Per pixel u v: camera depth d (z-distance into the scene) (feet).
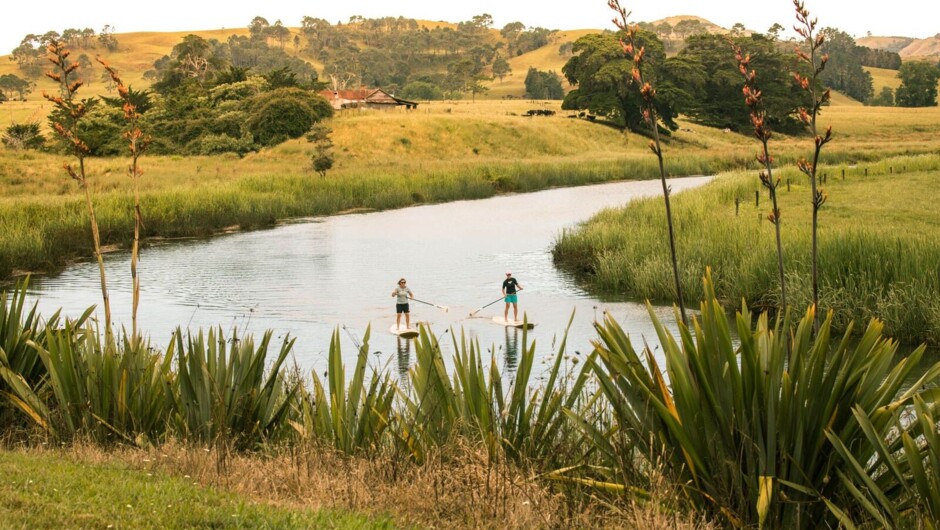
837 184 139.85
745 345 19.27
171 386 30.17
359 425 26.55
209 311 74.02
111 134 255.70
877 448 18.04
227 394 28.27
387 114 323.78
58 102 30.58
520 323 68.23
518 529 19.60
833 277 66.49
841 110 483.51
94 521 18.39
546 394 25.12
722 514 19.47
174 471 23.71
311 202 171.12
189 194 153.48
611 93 361.51
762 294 69.26
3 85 624.18
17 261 100.73
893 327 58.85
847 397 19.34
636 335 61.82
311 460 23.95
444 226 144.05
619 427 21.68
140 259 109.09
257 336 63.16
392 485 22.52
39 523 18.07
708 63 402.52
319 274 95.40
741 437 19.54
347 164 247.09
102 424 28.40
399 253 112.27
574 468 22.68
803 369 19.36
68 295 83.05
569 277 91.91
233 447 26.08
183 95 312.91
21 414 31.19
